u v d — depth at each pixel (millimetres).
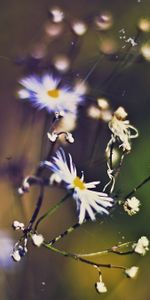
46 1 293
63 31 282
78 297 222
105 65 270
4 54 270
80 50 275
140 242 178
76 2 295
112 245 231
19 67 262
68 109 235
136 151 250
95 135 241
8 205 225
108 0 298
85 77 263
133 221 237
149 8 298
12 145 239
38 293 216
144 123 260
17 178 228
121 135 201
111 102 261
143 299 228
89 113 244
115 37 282
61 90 241
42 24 285
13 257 177
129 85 268
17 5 290
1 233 218
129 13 295
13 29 282
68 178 183
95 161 234
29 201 228
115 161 214
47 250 224
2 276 214
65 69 262
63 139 231
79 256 180
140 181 243
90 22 287
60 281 222
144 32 282
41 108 236
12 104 247
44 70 260
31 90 239
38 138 236
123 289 228
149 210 238
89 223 234
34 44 277
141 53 274
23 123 241
